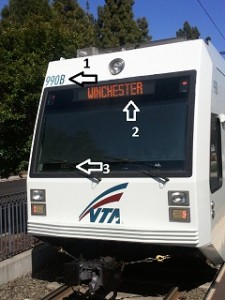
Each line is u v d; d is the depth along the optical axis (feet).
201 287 20.31
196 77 17.53
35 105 30.78
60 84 20.22
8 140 31.58
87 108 19.33
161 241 16.70
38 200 19.24
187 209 16.44
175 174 16.66
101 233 17.74
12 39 32.63
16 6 69.10
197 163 16.65
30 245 24.94
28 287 21.21
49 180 18.97
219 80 20.76
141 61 18.72
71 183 18.49
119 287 20.89
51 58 32.32
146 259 18.79
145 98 18.24
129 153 17.83
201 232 16.58
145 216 17.11
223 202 20.38
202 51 18.07
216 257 18.54
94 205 18.01
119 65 19.02
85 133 18.95
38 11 64.13
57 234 18.53
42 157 19.54
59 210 18.76
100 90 19.20
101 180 17.89
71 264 18.25
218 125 19.79
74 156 18.81
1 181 93.35
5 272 21.65
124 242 18.25
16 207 24.07
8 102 30.53
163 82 18.04
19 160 32.32
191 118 17.06
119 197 17.56
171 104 17.65
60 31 32.96
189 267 22.63
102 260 17.97
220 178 19.75
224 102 21.58
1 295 20.02
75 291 19.89
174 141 17.17
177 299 19.08
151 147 17.53
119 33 98.02
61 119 19.70
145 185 17.10
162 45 18.52
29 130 31.65
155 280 21.39
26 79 29.91
